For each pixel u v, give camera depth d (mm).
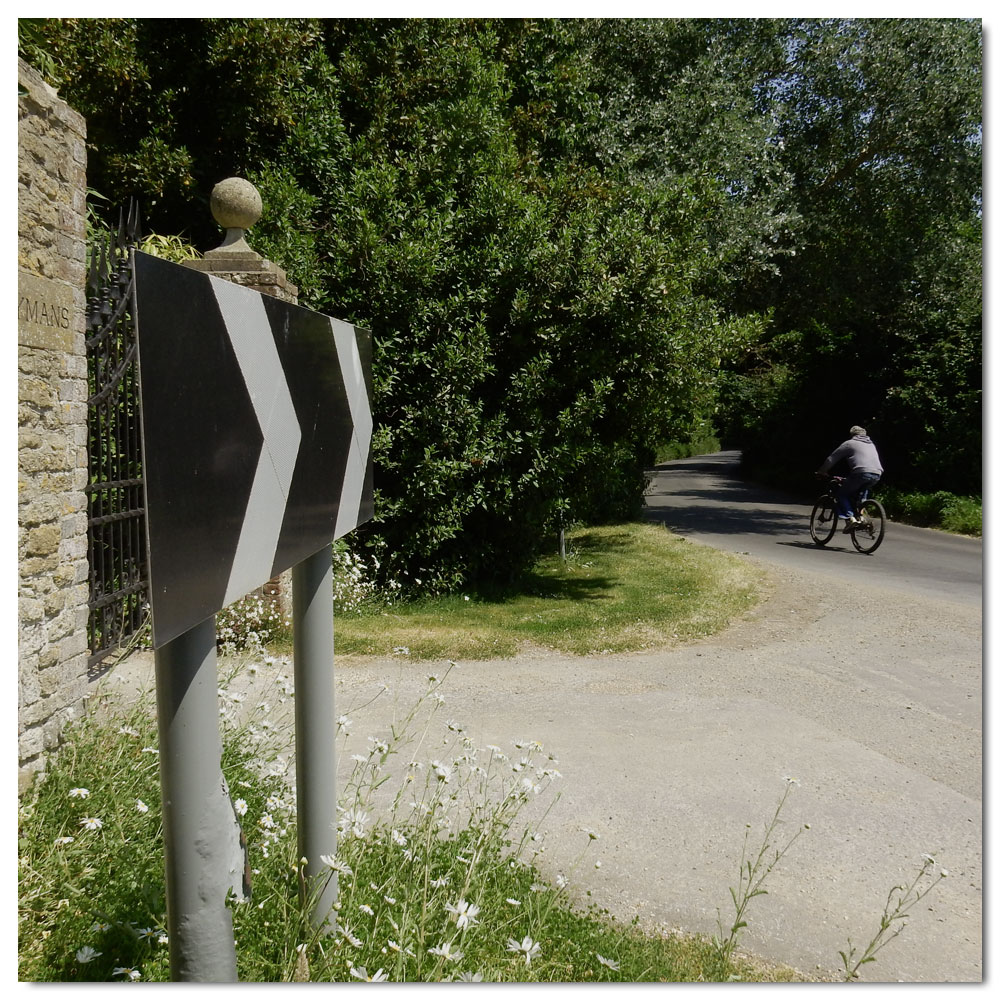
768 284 20719
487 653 6898
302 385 2189
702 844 3693
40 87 4023
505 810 3250
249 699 4539
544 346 9539
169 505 1420
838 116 19219
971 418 18828
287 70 9414
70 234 4305
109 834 2689
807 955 2914
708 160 14742
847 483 13281
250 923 2406
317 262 8688
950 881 3445
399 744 4586
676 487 29094
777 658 6887
